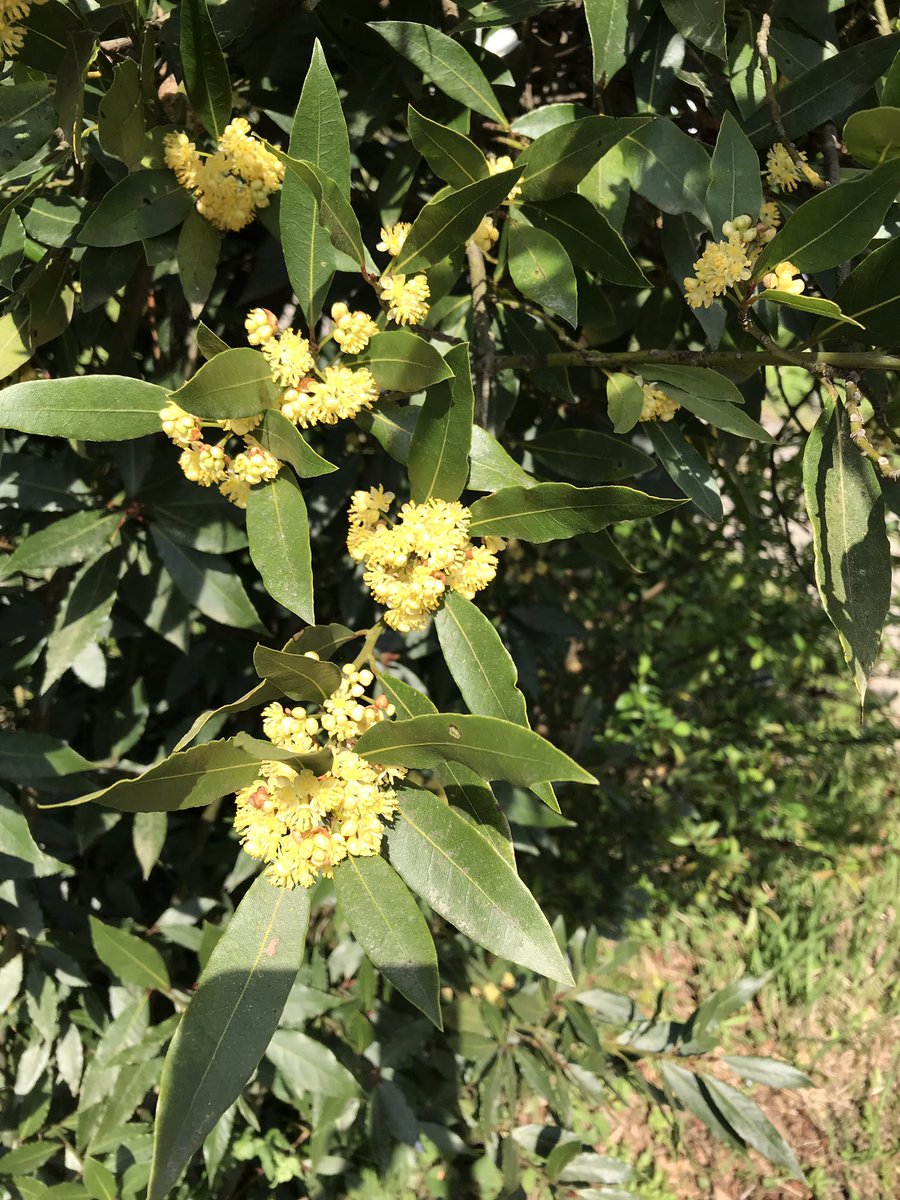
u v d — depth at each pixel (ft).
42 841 6.75
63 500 5.32
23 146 3.96
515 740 2.78
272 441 3.24
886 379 4.46
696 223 4.70
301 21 4.64
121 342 5.23
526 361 4.54
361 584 6.85
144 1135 6.51
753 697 12.25
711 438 5.84
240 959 2.95
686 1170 9.87
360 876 3.08
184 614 5.66
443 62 4.25
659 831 10.46
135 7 4.04
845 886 12.42
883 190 3.24
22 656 5.90
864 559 3.61
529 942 2.98
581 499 3.16
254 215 4.17
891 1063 10.88
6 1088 6.77
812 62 4.53
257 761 2.92
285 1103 8.37
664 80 4.45
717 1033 10.43
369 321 3.29
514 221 4.31
